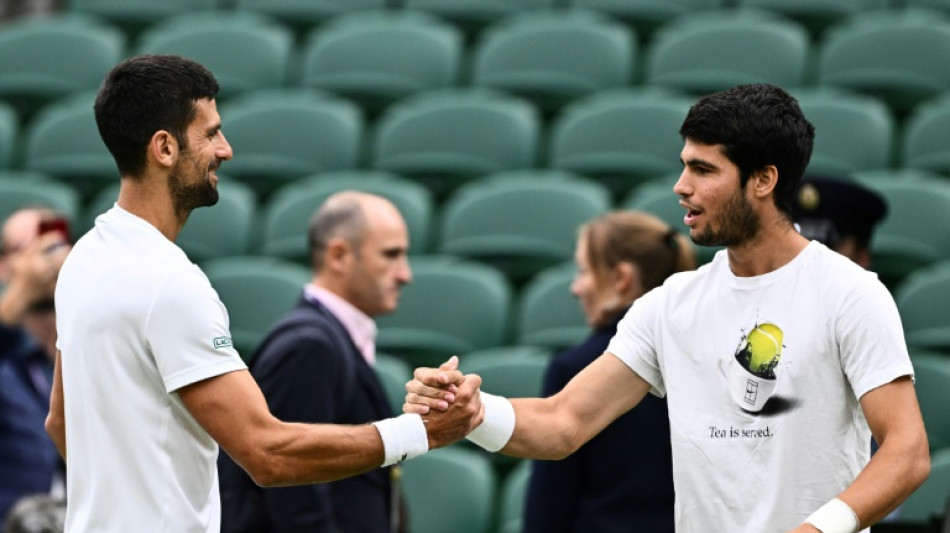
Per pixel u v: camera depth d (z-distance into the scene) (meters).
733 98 11.77
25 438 19.06
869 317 11.38
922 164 27.16
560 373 15.13
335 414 15.38
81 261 11.96
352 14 35.03
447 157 28.45
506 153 28.61
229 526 15.49
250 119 29.62
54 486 19.09
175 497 11.67
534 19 32.84
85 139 29.88
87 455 11.80
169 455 11.68
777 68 29.81
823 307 11.57
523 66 31.06
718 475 11.77
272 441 11.66
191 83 12.05
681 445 11.95
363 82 31.33
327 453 11.91
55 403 12.89
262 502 15.49
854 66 29.69
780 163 11.69
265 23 34.03
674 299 12.24
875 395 11.31
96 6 35.72
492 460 21.84
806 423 11.56
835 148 27.02
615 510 14.77
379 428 12.26
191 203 12.17
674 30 30.98
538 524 14.95
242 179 29.25
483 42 32.06
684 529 11.98
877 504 11.03
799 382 11.56
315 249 16.66
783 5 32.78
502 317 23.98
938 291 22.58
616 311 15.49
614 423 14.77
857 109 27.19
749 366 11.72
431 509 20.08
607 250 15.58
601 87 30.75
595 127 28.31
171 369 11.49
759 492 11.63
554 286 23.77
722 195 11.72
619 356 12.66
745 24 30.36
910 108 29.39
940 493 18.44
